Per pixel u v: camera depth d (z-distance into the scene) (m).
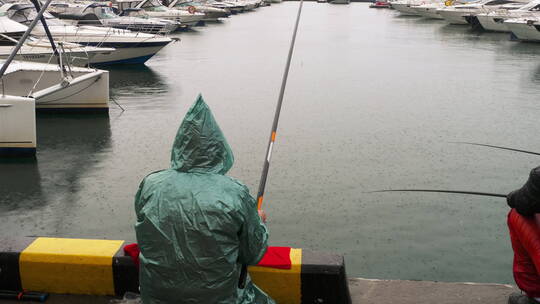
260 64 27.20
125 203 10.05
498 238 8.61
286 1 98.94
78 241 3.62
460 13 47.38
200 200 2.38
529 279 2.90
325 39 38.84
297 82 22.42
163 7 43.75
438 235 8.70
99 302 3.40
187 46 34.19
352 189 10.51
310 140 13.75
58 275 3.46
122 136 14.50
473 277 7.58
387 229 8.89
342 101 18.56
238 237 2.48
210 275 2.39
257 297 2.80
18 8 24.55
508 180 11.07
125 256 3.41
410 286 3.68
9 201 10.19
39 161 12.47
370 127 15.07
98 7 33.09
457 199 10.02
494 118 16.22
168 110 17.42
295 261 3.32
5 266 3.47
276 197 10.13
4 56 19.36
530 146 13.48
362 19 58.44
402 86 21.39
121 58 25.88
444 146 13.30
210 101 18.59
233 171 11.51
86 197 10.34
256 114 16.67
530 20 34.59
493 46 34.22
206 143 2.46
